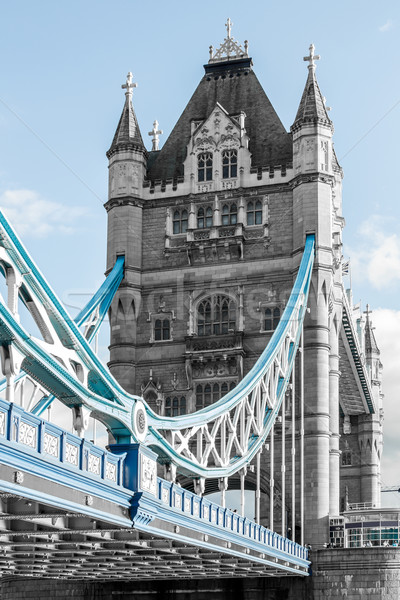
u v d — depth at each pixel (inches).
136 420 1482.5
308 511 2851.9
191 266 3184.1
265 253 3142.2
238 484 3120.1
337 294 3184.1
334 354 3115.2
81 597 2701.8
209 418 1996.8
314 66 3267.7
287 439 2955.2
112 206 3272.6
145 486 1440.7
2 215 1133.7
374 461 4207.7
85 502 1243.2
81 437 1327.5
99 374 1380.4
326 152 3149.6
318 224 3075.8
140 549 1699.1
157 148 3853.3
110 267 3221.0
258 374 2409.0
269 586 2664.9
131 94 3400.6
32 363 1221.1
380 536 2780.5
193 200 3230.8
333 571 2667.3
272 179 3184.1
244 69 3462.1
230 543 1931.6
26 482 1091.3
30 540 1453.0
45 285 1235.2
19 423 1074.1
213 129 3280.0
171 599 2659.9
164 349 3127.5
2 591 2792.8
